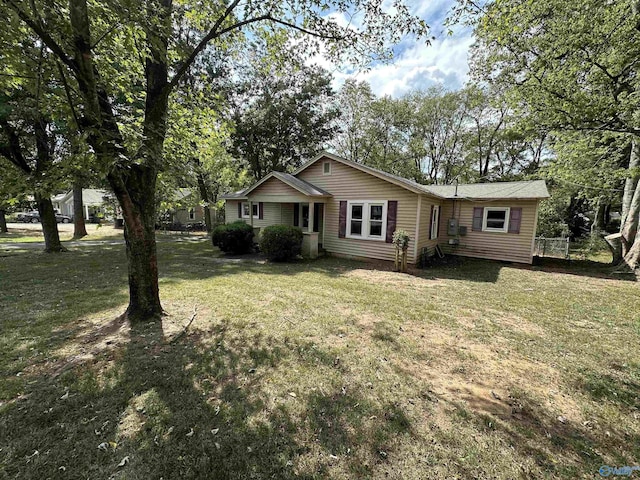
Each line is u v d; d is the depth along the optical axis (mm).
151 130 3719
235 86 19047
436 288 6703
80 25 2873
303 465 1974
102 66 3949
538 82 5875
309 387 2832
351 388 2832
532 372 3176
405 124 25766
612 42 5289
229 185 22062
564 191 14938
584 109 4938
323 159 11406
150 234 4324
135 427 2268
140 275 4289
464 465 1994
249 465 1968
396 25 4852
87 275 7395
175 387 2783
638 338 4055
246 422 2346
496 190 11312
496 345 3807
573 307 5359
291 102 19781
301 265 9484
